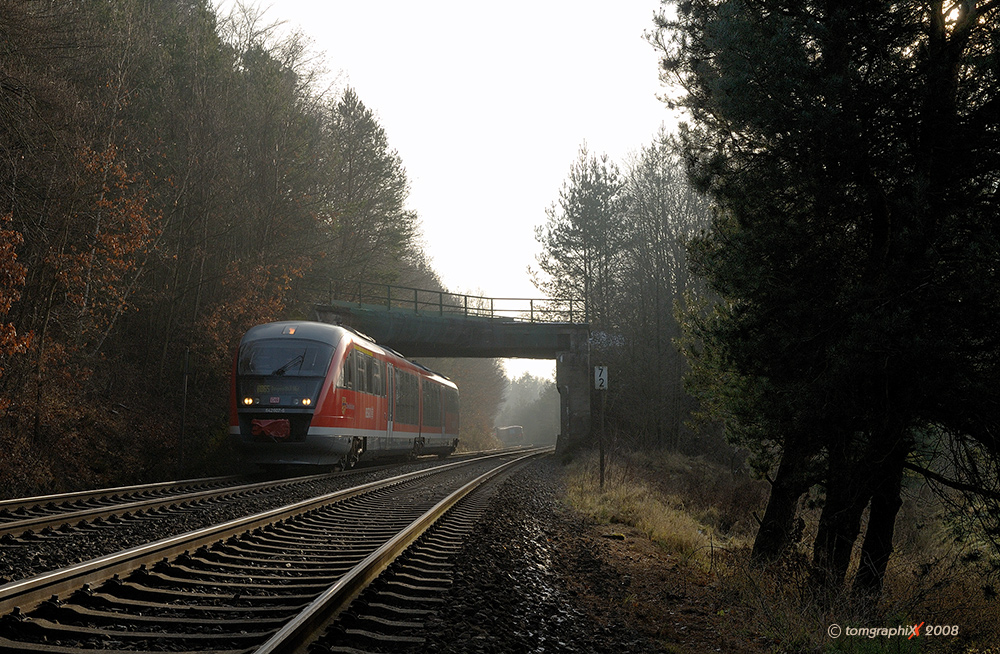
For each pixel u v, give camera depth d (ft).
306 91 112.47
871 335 26.14
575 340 128.36
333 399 67.05
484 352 132.87
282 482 57.88
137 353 86.74
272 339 68.08
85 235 65.57
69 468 59.41
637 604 27.14
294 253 107.76
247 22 104.53
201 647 16.46
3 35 57.11
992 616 28.84
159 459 71.26
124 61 72.79
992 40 27.30
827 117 27.30
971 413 27.20
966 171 28.53
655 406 127.03
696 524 53.52
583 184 154.20
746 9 31.09
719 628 24.95
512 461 111.24
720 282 33.04
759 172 31.48
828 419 30.19
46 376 62.28
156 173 85.15
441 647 17.66
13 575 22.91
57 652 15.21
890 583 32.73
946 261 26.61
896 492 31.71
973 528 30.76
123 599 19.98
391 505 47.70
